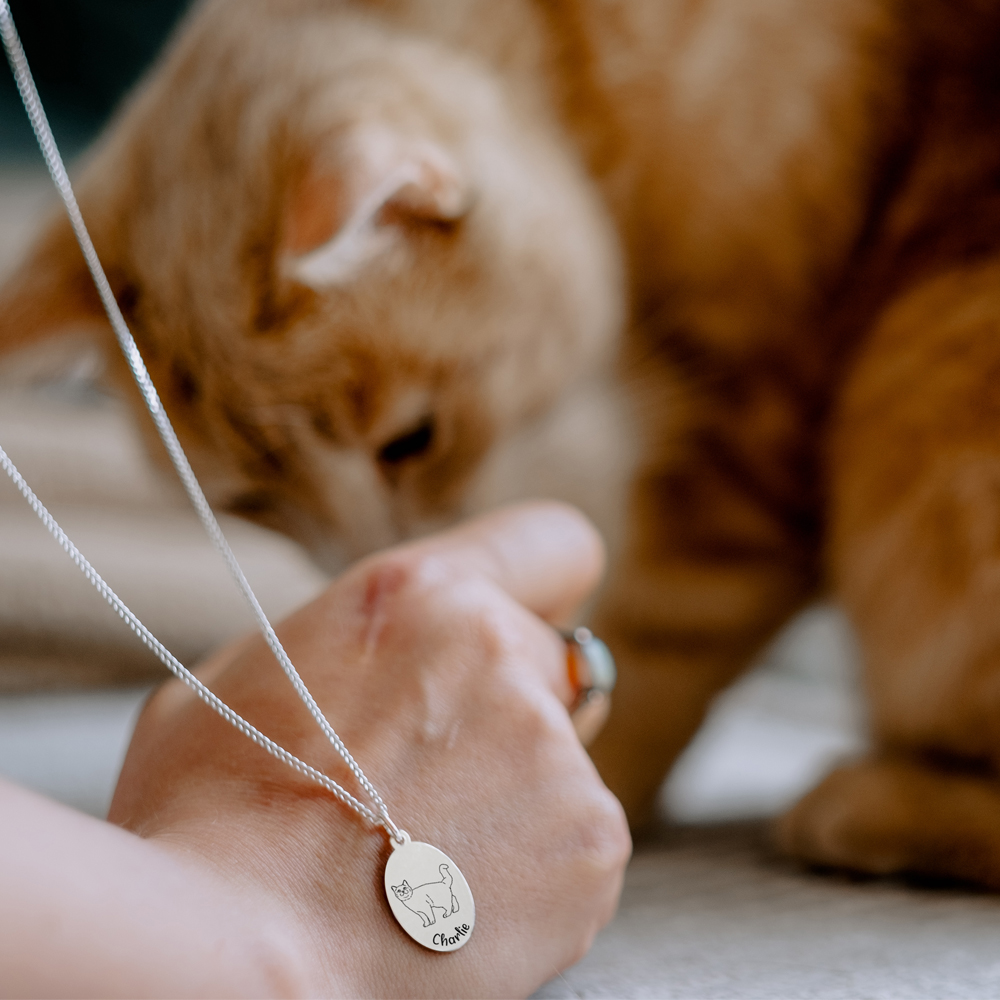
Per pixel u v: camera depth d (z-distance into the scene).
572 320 0.63
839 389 0.63
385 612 0.40
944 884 0.50
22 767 0.68
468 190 0.56
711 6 0.64
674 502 0.68
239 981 0.33
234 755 0.38
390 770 0.38
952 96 0.61
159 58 0.74
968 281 0.56
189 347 0.56
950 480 0.53
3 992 0.31
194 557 1.09
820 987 0.40
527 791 0.38
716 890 0.49
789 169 0.63
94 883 0.33
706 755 0.83
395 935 0.36
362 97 0.54
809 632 1.09
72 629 0.99
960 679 0.52
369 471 0.59
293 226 0.50
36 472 1.11
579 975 0.40
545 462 0.65
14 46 0.39
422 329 0.57
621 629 0.68
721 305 0.65
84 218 0.60
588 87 0.65
